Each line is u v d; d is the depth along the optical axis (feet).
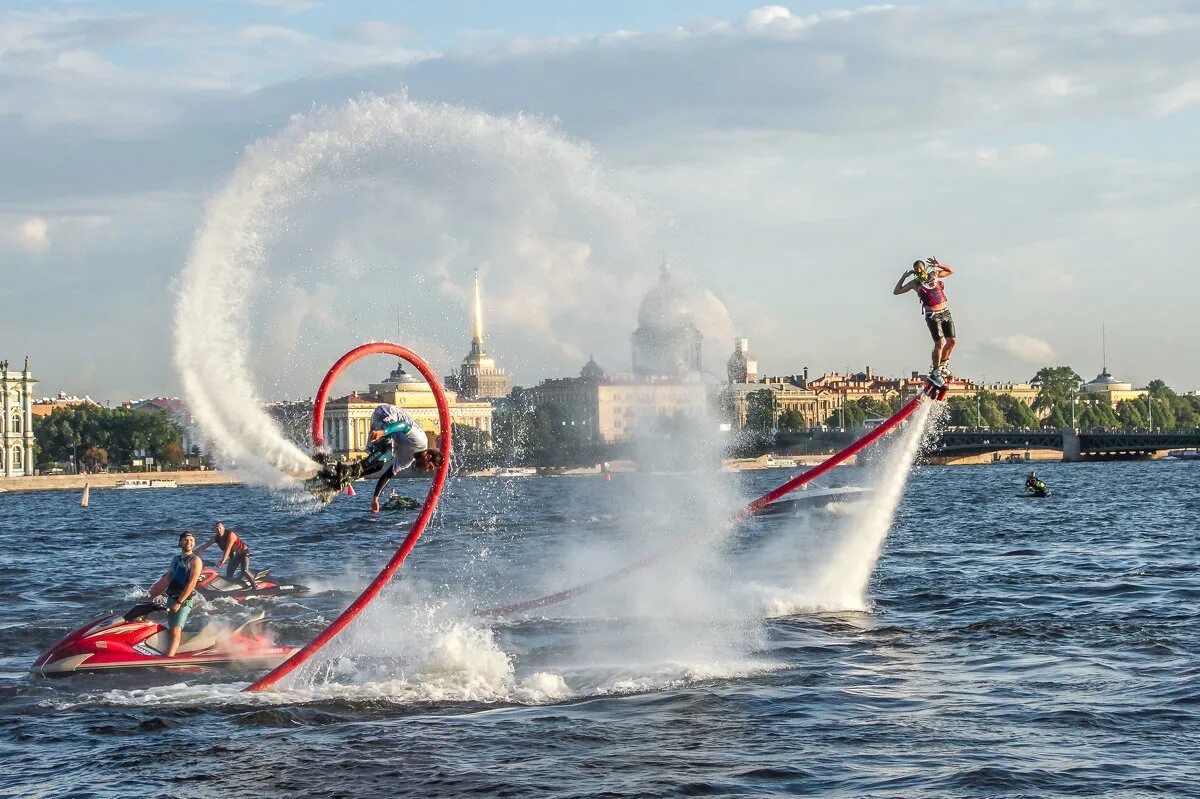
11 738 139.54
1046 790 113.39
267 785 120.57
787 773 119.96
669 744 131.03
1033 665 169.99
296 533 520.83
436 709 148.87
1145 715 139.64
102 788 120.98
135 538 526.57
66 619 235.20
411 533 157.17
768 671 167.63
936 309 176.04
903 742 130.11
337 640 197.67
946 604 233.96
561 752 128.98
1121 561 321.93
